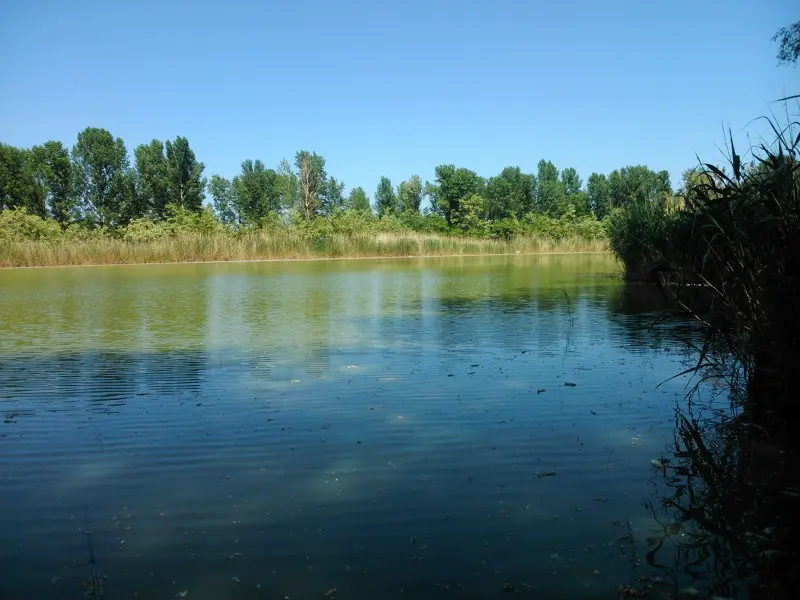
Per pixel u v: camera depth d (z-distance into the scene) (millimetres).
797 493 2803
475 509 2701
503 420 3908
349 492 2879
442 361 5609
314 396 4488
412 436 3633
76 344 6547
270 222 33469
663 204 13711
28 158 35812
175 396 4531
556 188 51938
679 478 3006
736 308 3979
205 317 8602
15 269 22047
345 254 30797
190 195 40250
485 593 2082
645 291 11633
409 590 2102
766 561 2266
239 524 2584
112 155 37156
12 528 2574
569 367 5316
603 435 3623
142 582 2162
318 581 2158
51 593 2104
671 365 5363
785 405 3719
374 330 7383
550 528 2529
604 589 2098
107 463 3270
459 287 13070
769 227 3693
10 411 4188
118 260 25766
